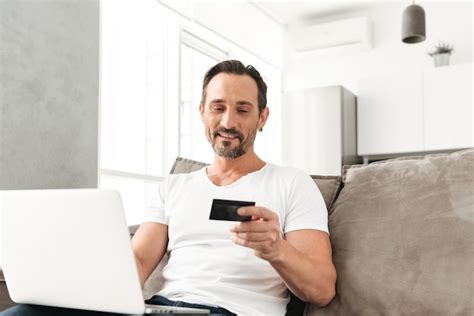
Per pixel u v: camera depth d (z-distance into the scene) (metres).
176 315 1.09
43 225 1.11
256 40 5.24
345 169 1.58
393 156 4.82
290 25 5.74
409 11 3.71
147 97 3.95
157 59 4.05
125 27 3.78
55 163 2.68
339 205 1.46
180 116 4.15
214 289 1.33
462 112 4.38
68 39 2.79
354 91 5.34
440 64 4.69
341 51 5.30
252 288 1.34
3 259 1.20
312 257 1.30
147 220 1.57
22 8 2.52
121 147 3.70
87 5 2.93
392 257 1.29
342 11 5.45
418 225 1.30
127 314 1.14
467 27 4.86
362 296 1.28
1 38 2.41
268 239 1.13
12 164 2.44
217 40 4.82
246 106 1.54
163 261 1.59
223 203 1.12
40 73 2.61
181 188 1.56
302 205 1.41
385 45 5.21
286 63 5.75
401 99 4.66
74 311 1.22
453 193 1.30
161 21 4.09
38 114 2.59
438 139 4.47
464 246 1.23
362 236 1.36
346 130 4.80
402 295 1.24
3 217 1.17
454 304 1.18
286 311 1.38
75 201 1.06
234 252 1.38
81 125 2.86
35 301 1.20
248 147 1.55
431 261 1.25
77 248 1.08
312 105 4.90
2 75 2.41
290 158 4.98
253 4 5.18
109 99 3.62
